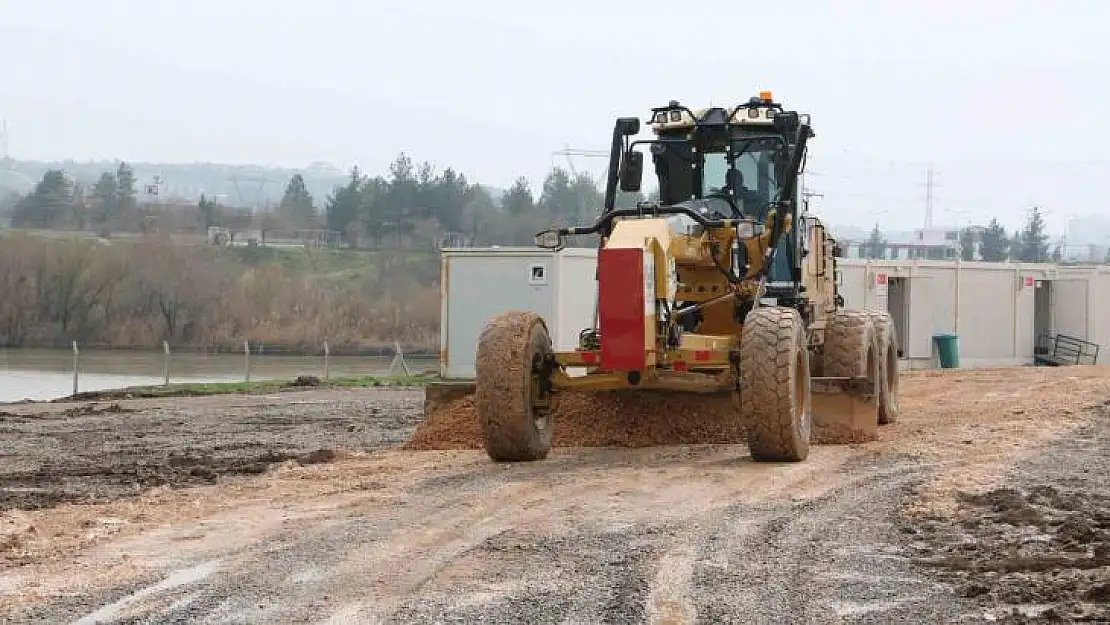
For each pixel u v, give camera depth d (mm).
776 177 14477
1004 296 39062
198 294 67250
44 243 67188
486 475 11984
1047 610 6957
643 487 11195
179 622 6848
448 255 26422
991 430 15969
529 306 25922
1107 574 7762
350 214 101062
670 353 12477
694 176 14641
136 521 9891
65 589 7613
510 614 6953
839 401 14750
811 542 8883
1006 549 8602
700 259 13195
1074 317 40719
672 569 8023
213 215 97188
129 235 77938
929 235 124375
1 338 65062
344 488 11352
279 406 23641
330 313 68438
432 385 15320
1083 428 16234
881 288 36438
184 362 53094
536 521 9617
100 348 64688
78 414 22125
